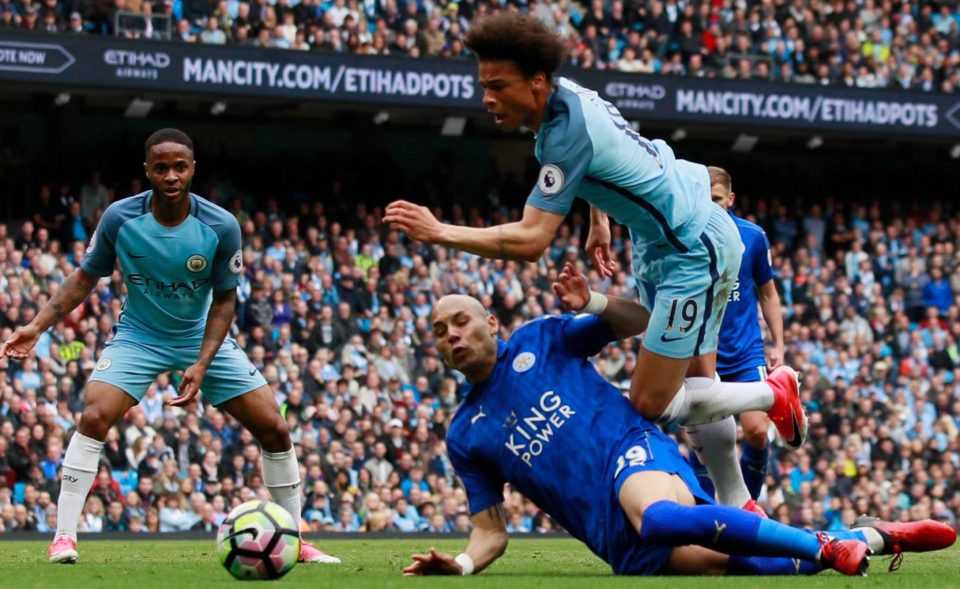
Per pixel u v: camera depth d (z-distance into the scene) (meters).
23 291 19.53
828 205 27.09
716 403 7.73
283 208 24.39
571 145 6.64
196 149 26.11
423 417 20.23
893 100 25.80
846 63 26.27
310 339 20.75
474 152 27.77
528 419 7.07
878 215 27.42
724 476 9.16
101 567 8.34
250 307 20.67
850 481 21.53
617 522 6.84
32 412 17.59
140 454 17.66
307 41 23.16
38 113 24.73
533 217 6.61
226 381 9.14
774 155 29.14
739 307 10.32
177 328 9.16
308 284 21.30
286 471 9.40
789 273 24.78
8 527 17.05
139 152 23.98
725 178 10.24
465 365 7.11
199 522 17.75
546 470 7.05
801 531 6.54
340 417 19.45
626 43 25.14
